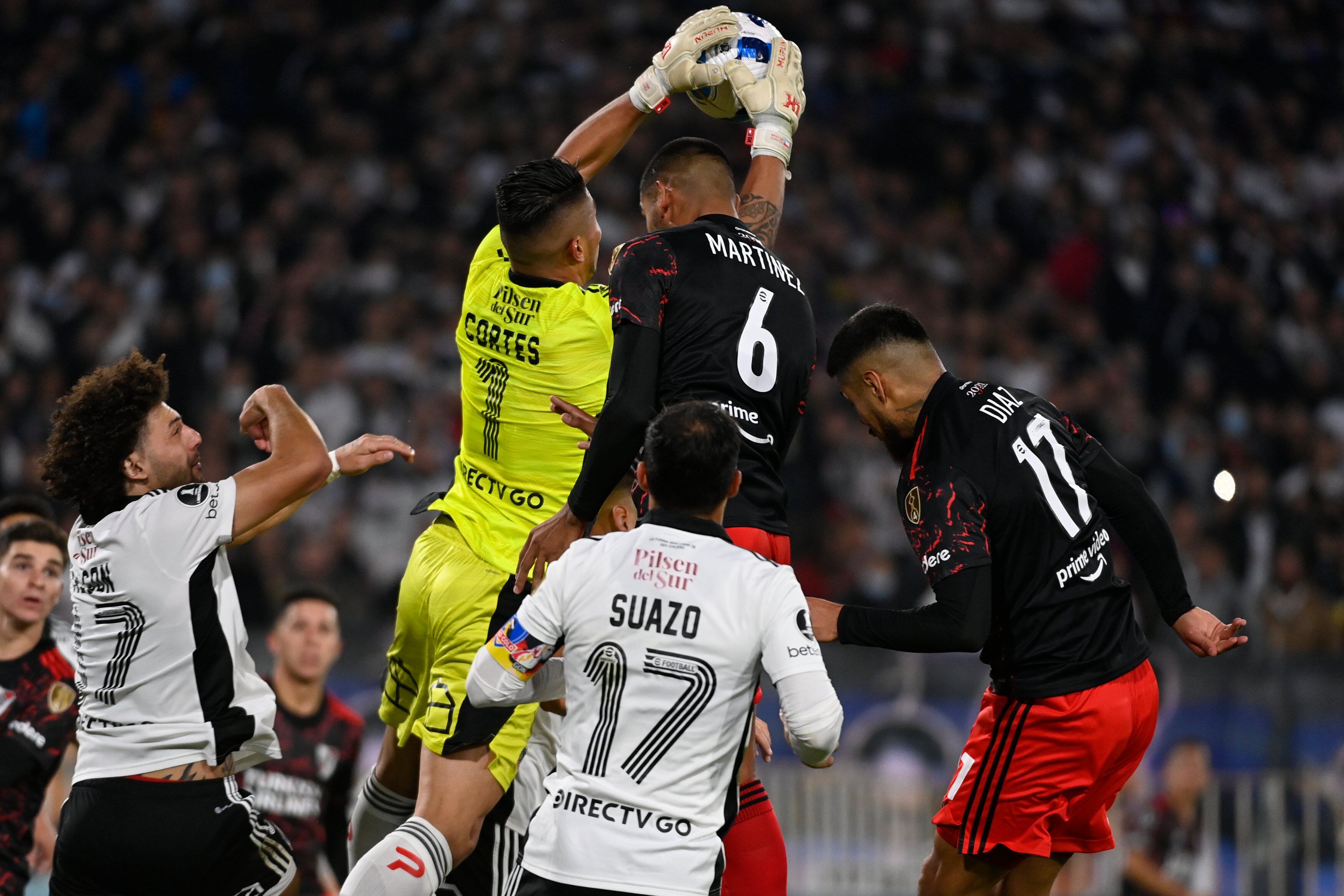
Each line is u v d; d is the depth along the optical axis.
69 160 53.97
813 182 54.88
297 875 15.70
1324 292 57.25
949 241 54.09
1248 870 32.94
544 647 12.92
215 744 14.17
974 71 61.59
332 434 43.12
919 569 39.81
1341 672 34.12
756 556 12.95
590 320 15.07
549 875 12.53
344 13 60.31
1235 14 68.25
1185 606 16.39
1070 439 15.79
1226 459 45.28
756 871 15.69
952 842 15.98
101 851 13.94
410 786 16.59
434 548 15.63
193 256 49.06
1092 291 53.06
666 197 15.57
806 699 12.36
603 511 14.96
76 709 19.20
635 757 12.48
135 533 13.98
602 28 59.22
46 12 59.16
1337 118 66.31
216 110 55.69
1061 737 15.27
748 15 17.22
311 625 22.75
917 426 15.34
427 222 51.50
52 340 47.03
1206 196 59.16
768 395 14.78
